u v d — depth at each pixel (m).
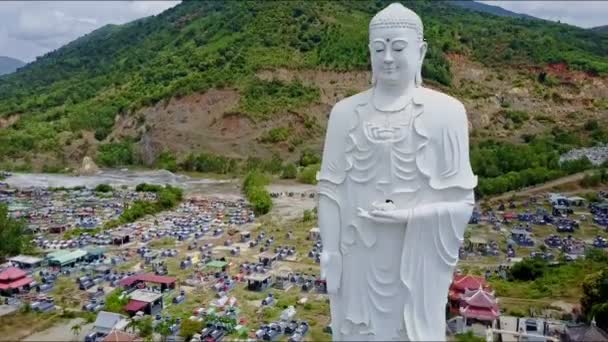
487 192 117.50
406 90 25.12
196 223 102.50
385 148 24.50
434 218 24.16
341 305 26.11
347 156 25.28
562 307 59.03
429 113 24.50
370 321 25.33
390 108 24.86
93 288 69.25
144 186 135.62
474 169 130.75
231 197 128.62
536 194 118.44
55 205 118.62
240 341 53.88
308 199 124.94
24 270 74.94
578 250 83.00
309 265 79.25
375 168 24.72
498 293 63.78
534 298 62.19
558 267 71.38
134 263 79.44
